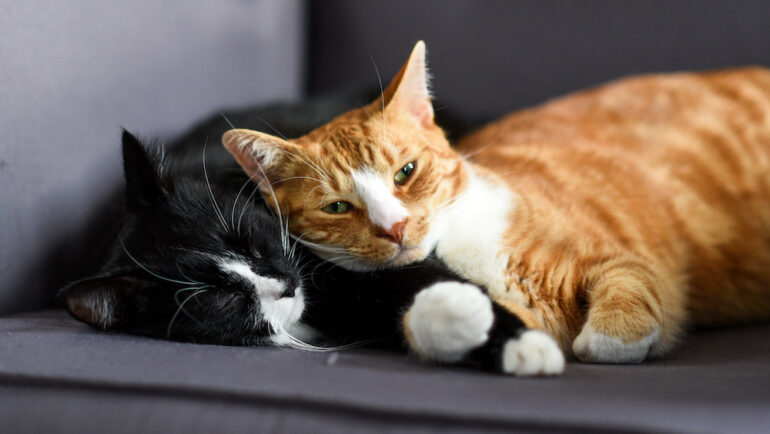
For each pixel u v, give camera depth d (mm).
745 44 770
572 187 637
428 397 436
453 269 588
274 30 804
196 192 592
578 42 798
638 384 459
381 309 566
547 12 800
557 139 685
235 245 570
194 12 707
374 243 575
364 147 588
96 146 632
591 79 800
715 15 773
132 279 548
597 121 698
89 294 536
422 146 602
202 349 517
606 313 541
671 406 426
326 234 588
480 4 808
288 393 435
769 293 651
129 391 445
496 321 508
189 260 556
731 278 647
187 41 702
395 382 456
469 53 813
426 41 817
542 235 584
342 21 839
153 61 670
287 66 831
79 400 447
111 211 635
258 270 567
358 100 771
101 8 628
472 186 617
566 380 473
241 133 587
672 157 666
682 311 592
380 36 828
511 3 804
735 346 563
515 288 577
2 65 571
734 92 696
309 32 859
